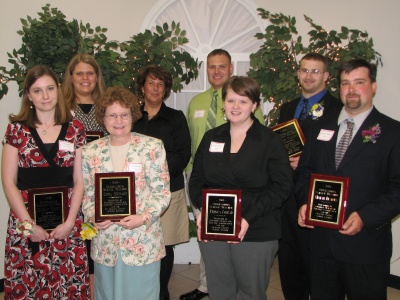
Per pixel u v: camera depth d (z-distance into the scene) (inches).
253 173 77.6
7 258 80.6
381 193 76.4
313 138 86.4
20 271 80.0
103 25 146.0
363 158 76.1
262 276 79.9
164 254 82.9
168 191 81.0
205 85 165.8
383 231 78.3
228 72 120.3
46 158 80.8
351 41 132.6
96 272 81.9
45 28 124.4
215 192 76.0
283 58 134.6
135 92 136.6
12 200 78.9
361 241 77.0
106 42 141.0
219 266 82.3
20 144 80.0
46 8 126.2
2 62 125.3
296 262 104.0
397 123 76.5
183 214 117.5
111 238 78.0
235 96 77.8
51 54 121.7
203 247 83.4
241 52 162.7
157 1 156.0
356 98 76.9
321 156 82.1
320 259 82.3
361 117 79.1
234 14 160.9
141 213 78.0
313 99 106.2
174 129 112.7
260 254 78.4
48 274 81.7
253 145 78.7
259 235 78.0
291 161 95.5
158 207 78.0
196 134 122.1
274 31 135.7
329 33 131.5
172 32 159.0
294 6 146.6
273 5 151.7
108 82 131.6
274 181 78.7
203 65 163.9
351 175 76.7
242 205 78.0
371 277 77.2
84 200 81.3
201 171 85.4
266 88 136.0
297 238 100.3
